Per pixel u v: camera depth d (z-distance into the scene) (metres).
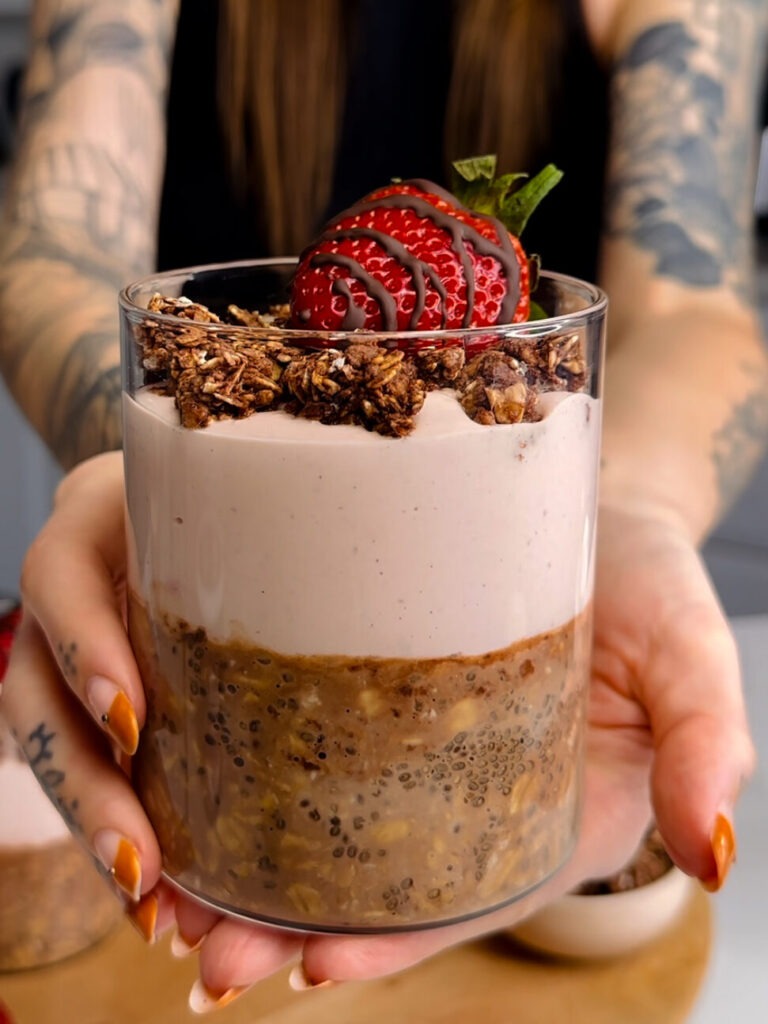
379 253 0.28
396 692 0.27
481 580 0.27
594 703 0.35
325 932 0.29
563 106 0.60
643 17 0.56
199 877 0.30
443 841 0.28
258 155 0.63
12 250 0.53
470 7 0.59
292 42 0.61
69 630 0.31
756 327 0.52
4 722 0.36
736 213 0.56
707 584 0.35
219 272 0.32
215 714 0.28
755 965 0.37
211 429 0.27
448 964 0.37
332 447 0.26
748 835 0.42
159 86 0.59
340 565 0.27
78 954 0.37
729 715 0.32
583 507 0.29
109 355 0.46
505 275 0.28
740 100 0.56
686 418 0.45
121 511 0.35
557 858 0.31
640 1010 0.35
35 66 0.59
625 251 0.54
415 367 0.27
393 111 0.62
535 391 0.27
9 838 0.36
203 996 0.30
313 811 0.28
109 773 0.31
